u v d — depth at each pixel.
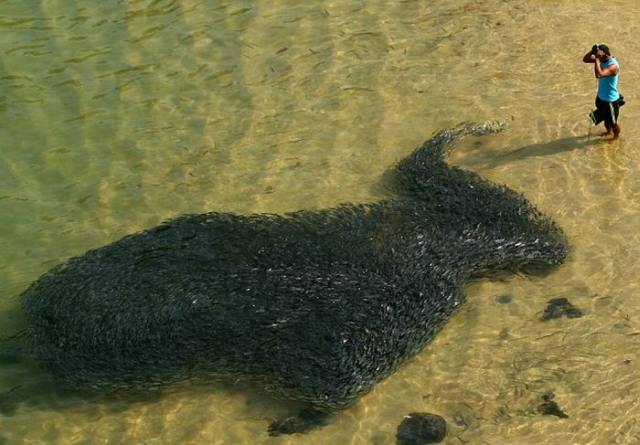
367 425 8.40
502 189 11.16
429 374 8.89
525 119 12.62
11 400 8.76
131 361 8.84
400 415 8.48
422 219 10.60
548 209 10.97
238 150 12.31
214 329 9.04
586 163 11.68
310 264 9.70
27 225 11.10
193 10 15.36
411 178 11.45
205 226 10.34
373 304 9.25
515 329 9.36
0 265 10.48
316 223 10.45
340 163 11.98
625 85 13.23
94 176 11.92
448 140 12.17
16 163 12.12
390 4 15.52
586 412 8.35
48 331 9.17
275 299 9.28
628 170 11.51
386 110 12.98
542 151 11.98
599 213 10.85
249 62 14.09
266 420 8.50
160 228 10.38
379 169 11.84
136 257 9.84
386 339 8.98
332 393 8.52
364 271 9.65
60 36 14.65
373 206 10.89
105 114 13.03
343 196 11.38
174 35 14.71
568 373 8.78
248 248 9.91
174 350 8.92
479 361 9.00
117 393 8.80
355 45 14.47
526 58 14.00
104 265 9.73
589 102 12.88
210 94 13.43
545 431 8.19
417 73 13.77
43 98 13.34
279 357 8.83
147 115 13.02
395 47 14.41
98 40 14.58
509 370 8.88
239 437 8.35
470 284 9.98
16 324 9.58
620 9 15.31
